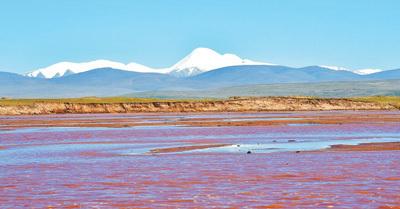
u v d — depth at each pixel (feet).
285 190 140.77
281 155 218.38
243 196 134.10
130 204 126.93
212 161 201.67
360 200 127.75
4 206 125.90
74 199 132.77
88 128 424.46
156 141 299.38
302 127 411.75
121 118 629.51
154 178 162.40
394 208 120.37
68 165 194.80
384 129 382.42
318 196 132.77
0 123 519.19
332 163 189.26
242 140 300.40
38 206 125.70
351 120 517.96
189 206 124.36
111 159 213.25
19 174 172.65
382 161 192.44
